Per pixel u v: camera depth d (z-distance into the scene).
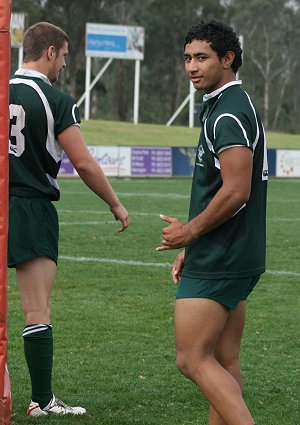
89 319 24.98
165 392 17.84
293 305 27.66
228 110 12.77
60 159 16.12
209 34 13.07
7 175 12.38
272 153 116.19
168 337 22.92
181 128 162.50
